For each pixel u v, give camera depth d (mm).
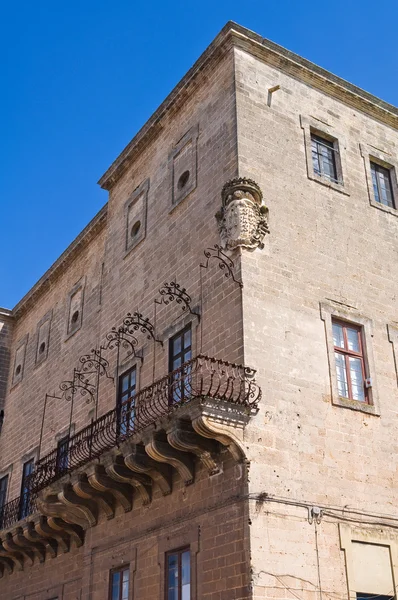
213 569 14695
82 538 21359
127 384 20609
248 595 13555
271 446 15281
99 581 18781
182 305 18797
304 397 16391
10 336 34875
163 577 16125
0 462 30703
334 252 19016
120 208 24844
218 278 17656
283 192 18875
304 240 18531
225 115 19703
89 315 26797
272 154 19281
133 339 20875
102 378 22141
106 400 21422
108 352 22359
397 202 21797
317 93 21625
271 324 16688
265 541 14195
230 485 15000
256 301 16688
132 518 18234
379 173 22188
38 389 29406
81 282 28609
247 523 14172
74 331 27531
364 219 20375
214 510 15195
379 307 19188
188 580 15461
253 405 15227
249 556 13867
